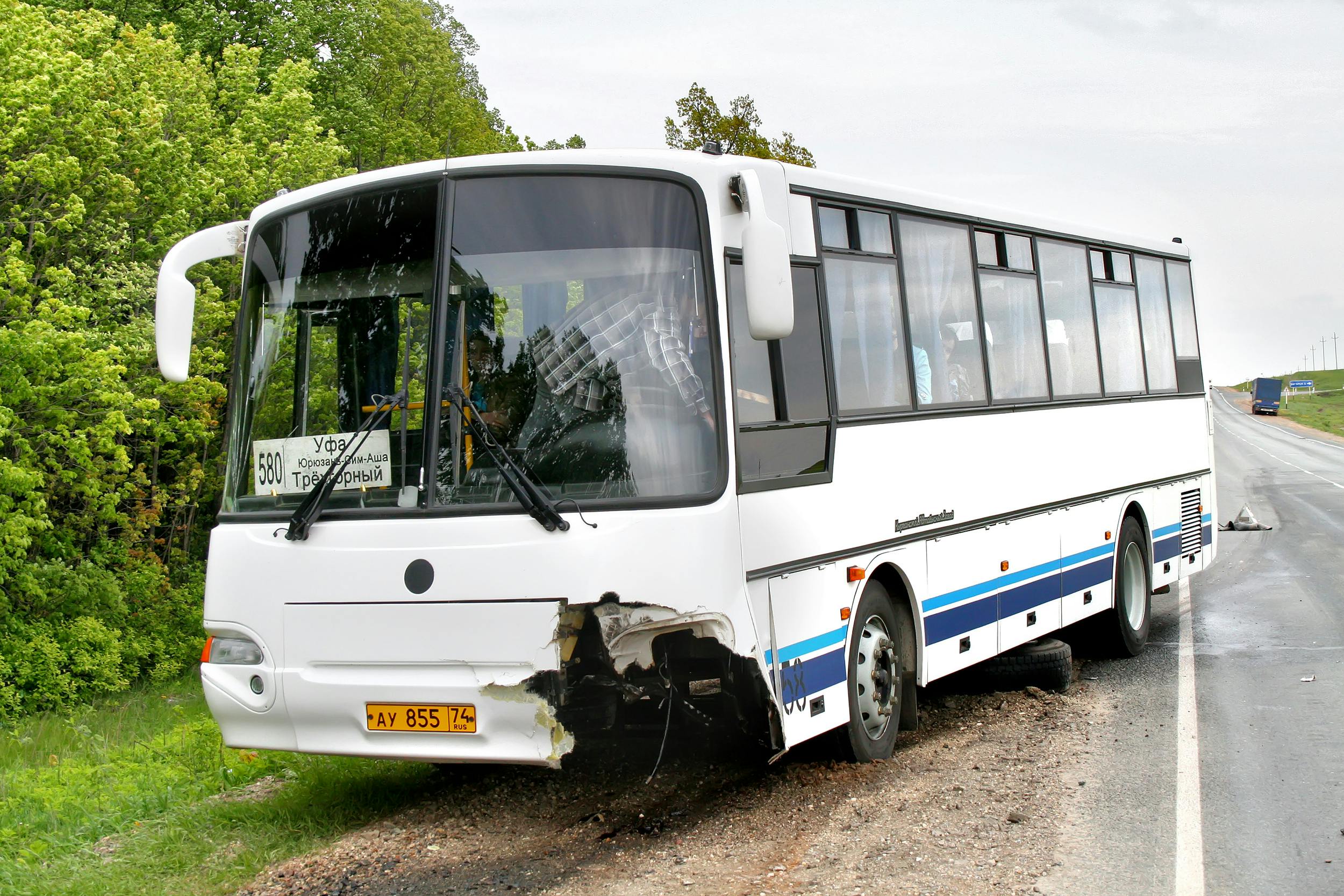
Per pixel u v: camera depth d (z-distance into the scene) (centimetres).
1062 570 1030
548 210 613
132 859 608
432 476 589
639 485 580
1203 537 1390
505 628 571
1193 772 725
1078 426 1070
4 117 1867
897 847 588
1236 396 18475
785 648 639
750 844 597
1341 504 3322
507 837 620
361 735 601
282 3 3544
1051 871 552
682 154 621
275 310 655
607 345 596
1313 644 1191
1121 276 1209
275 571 614
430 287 616
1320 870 554
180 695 1908
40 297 1977
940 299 863
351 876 566
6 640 1838
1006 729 852
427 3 5009
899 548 773
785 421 655
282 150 2362
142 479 2234
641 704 662
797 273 694
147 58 2391
